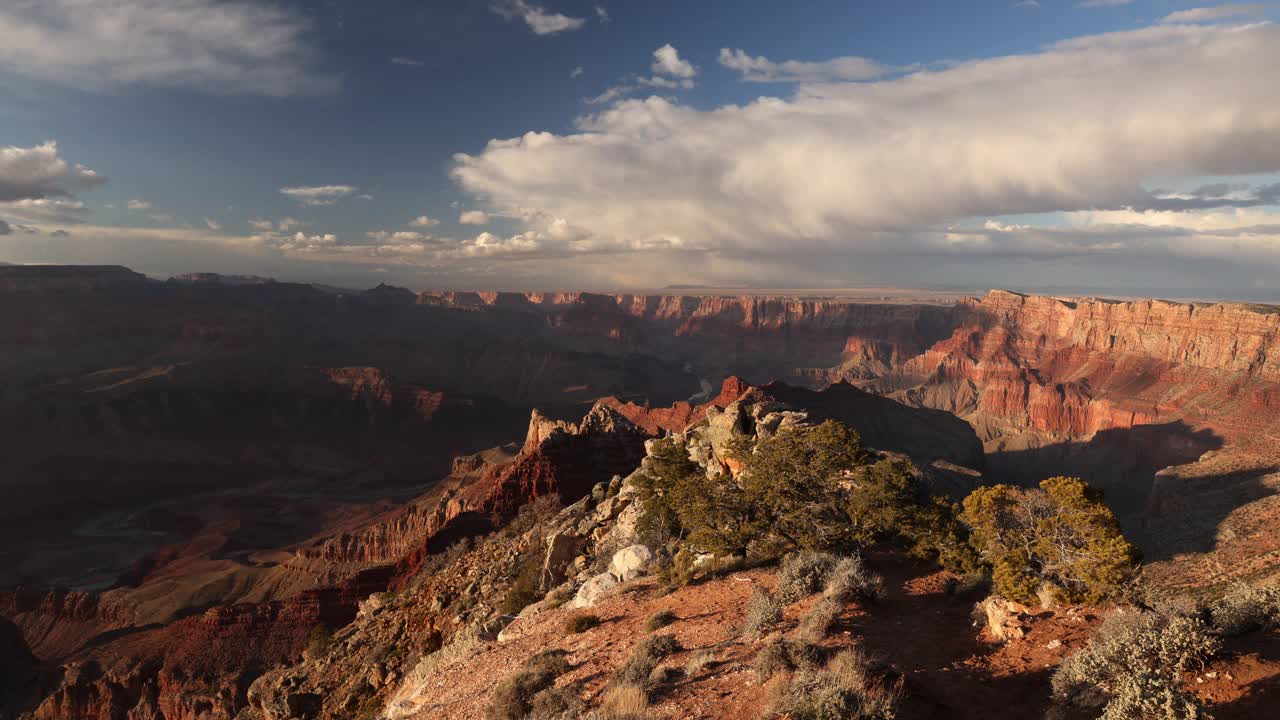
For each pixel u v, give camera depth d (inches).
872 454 1285.7
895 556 1079.0
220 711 3142.2
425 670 1346.0
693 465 1891.0
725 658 676.1
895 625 711.1
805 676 536.1
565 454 4042.8
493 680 866.8
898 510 1072.8
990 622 683.4
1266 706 402.0
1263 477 3966.5
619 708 597.6
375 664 1830.7
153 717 3267.7
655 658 724.0
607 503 2030.0
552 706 682.8
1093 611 656.4
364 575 3629.4
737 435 1638.8
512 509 3826.3
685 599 981.8
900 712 488.1
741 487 1268.5
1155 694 428.5
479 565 2145.7
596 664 780.0
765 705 528.7
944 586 893.8
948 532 1015.0
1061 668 516.7
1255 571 1966.0
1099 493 743.7
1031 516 791.7
